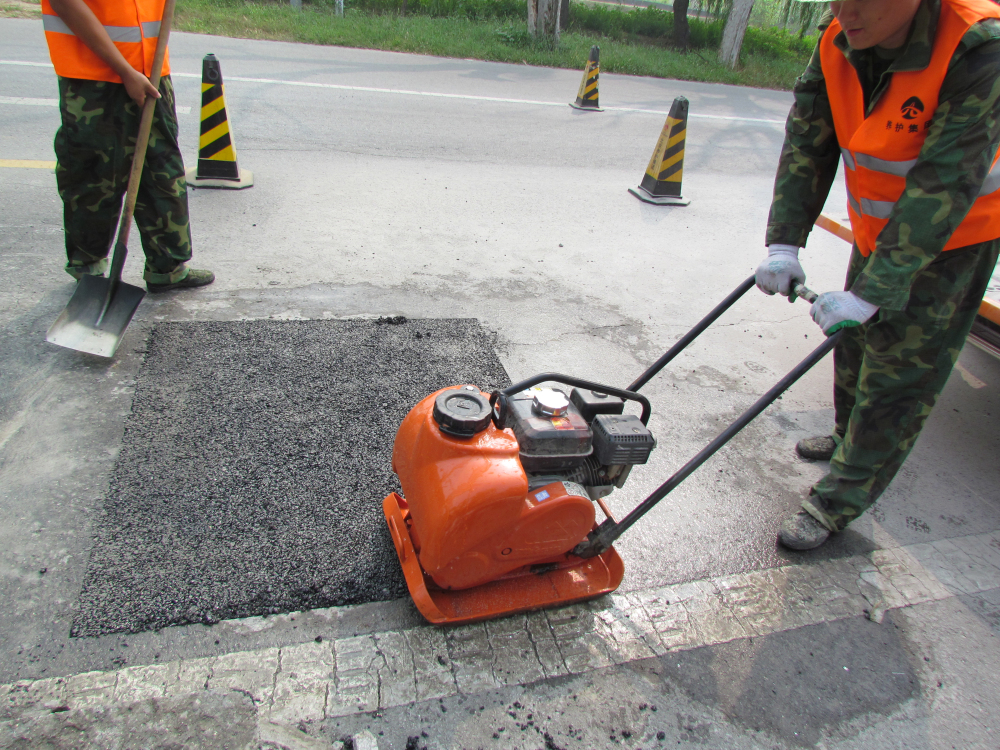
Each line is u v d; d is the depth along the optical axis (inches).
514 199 227.6
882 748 77.1
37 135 217.5
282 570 85.7
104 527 88.7
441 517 71.6
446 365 134.3
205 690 71.4
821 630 91.4
